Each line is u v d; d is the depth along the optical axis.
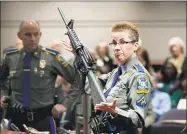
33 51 6.27
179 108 8.92
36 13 12.45
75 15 12.57
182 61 11.70
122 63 5.16
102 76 5.40
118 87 5.07
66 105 6.26
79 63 4.76
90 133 4.58
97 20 13.30
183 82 10.59
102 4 13.24
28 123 6.18
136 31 5.13
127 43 5.09
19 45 8.93
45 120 6.18
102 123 4.84
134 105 4.94
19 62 6.29
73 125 7.35
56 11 11.94
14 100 6.24
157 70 13.52
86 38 13.34
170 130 8.37
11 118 6.21
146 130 8.65
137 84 4.98
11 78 6.29
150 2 13.95
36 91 6.19
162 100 10.15
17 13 12.93
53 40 11.80
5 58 6.36
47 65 6.25
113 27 5.17
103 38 13.36
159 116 9.98
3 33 13.22
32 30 6.21
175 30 14.32
